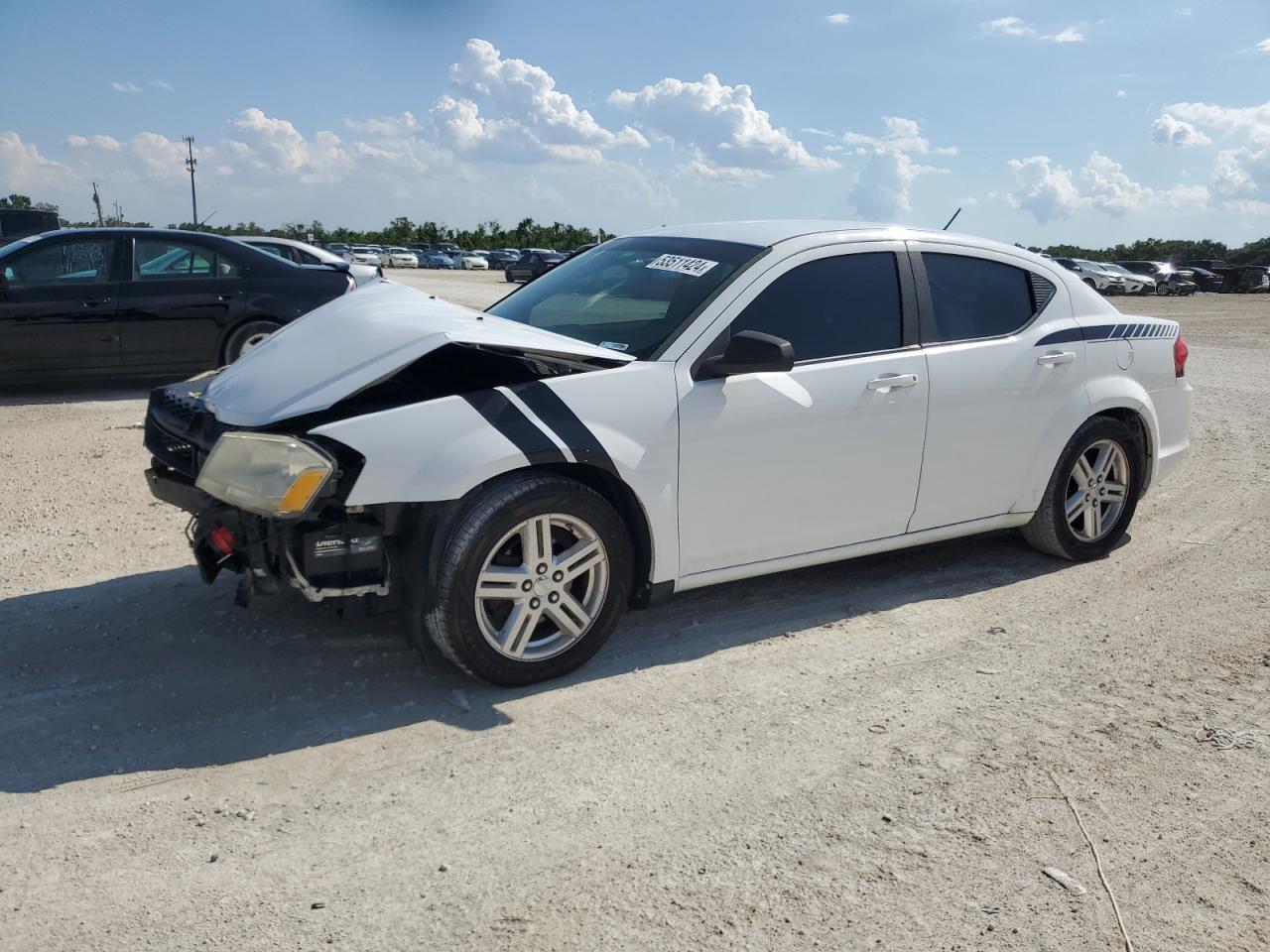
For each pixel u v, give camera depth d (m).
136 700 3.45
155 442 3.90
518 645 3.50
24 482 6.30
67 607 4.25
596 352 3.65
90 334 9.01
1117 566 5.06
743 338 3.63
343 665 3.74
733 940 2.30
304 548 3.22
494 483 3.40
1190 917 2.41
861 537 4.27
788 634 4.13
